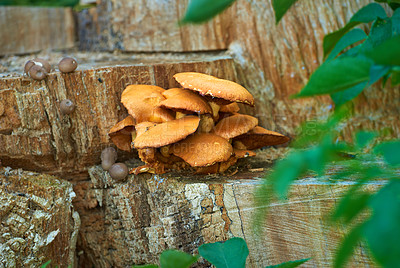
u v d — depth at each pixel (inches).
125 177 22.9
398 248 8.8
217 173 22.7
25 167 23.4
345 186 20.2
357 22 20.6
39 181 22.5
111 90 23.4
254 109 26.2
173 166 23.0
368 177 12.1
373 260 19.7
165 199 22.2
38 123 22.8
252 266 21.6
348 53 21.6
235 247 17.3
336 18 26.3
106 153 23.3
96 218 24.0
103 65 24.8
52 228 22.2
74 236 23.1
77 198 24.0
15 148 22.7
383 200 9.7
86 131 23.4
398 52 10.0
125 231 23.0
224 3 10.3
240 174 22.7
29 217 21.9
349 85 12.2
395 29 19.4
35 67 22.4
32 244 21.8
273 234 21.2
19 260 21.7
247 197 21.4
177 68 24.4
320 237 20.6
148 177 22.7
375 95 26.3
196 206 22.0
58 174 23.9
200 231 22.0
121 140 23.2
